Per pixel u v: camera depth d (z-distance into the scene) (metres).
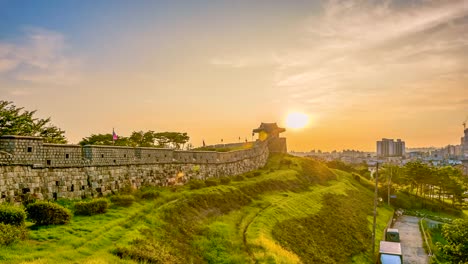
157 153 53.62
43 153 34.47
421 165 113.94
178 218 37.66
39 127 57.25
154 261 25.66
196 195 46.59
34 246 23.28
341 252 45.78
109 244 26.14
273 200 57.81
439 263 40.75
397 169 124.69
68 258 21.81
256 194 59.31
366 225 63.25
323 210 61.31
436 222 80.44
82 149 40.31
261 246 35.53
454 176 120.31
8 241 22.39
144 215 35.34
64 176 36.84
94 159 41.28
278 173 83.56
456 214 99.31
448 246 37.09
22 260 20.22
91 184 40.44
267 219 45.81
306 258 39.12
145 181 50.28
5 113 49.12
